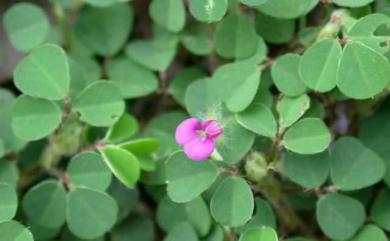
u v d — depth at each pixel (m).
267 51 0.16
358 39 0.14
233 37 0.16
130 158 0.15
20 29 0.17
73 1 0.18
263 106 0.15
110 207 0.15
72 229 0.15
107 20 0.18
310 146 0.14
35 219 0.15
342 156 0.15
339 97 0.15
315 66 0.14
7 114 0.16
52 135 0.16
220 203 0.14
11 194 0.14
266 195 0.15
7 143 0.16
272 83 0.16
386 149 0.16
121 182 0.16
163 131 0.17
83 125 0.16
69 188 0.15
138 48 0.18
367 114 0.16
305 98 0.15
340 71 0.14
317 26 0.16
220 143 0.14
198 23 0.17
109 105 0.15
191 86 0.16
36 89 0.15
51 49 0.15
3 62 0.19
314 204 0.16
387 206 0.15
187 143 0.14
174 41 0.17
